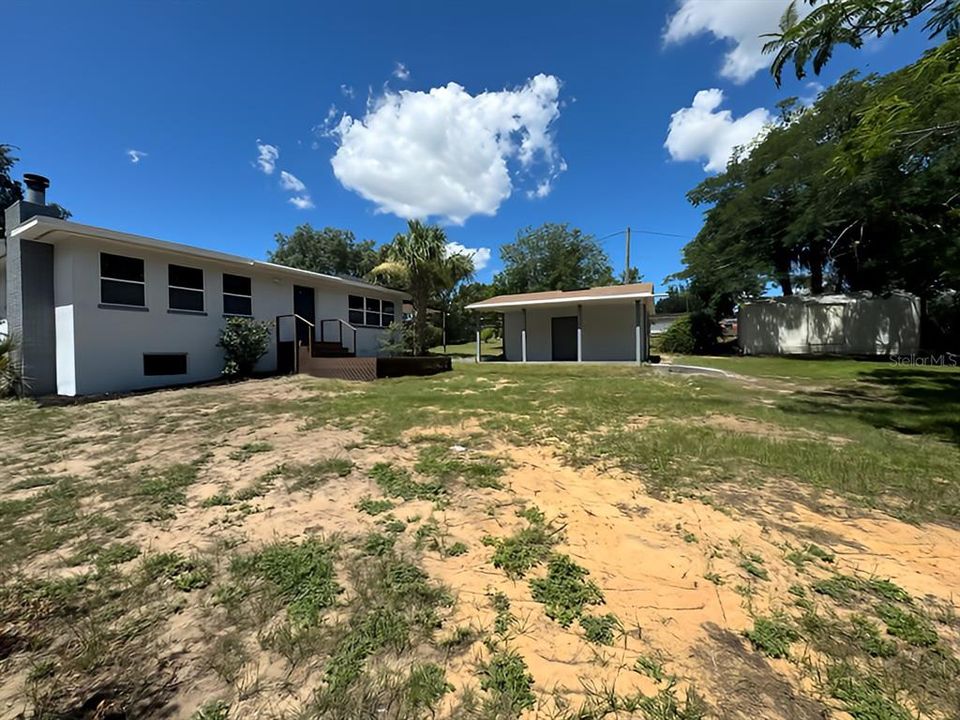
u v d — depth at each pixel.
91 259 8.84
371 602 1.92
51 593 1.99
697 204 22.50
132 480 3.53
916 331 16.88
